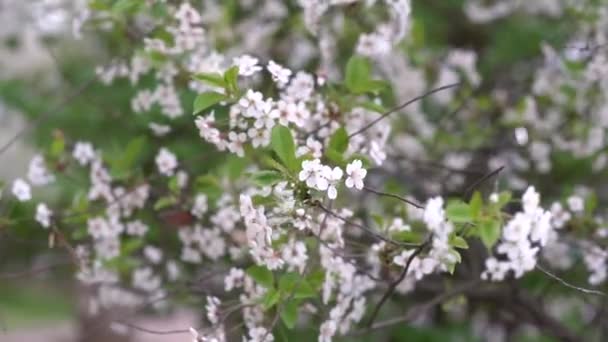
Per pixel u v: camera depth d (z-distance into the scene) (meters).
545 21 2.48
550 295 2.25
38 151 2.34
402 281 1.78
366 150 1.81
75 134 2.47
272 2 2.18
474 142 2.21
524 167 2.18
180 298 2.05
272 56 2.20
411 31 2.15
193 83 1.90
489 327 2.44
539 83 2.16
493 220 1.66
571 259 2.12
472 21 2.64
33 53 2.73
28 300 4.18
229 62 2.08
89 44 2.58
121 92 2.39
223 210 1.87
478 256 2.02
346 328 1.79
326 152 1.69
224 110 1.89
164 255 2.06
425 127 2.22
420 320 2.25
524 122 2.14
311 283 1.73
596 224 1.94
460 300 2.03
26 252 2.49
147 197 1.92
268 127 1.67
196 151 2.20
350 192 2.05
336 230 1.72
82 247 1.94
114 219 1.91
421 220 1.86
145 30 1.99
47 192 2.22
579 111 2.14
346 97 1.80
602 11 2.17
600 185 2.34
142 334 3.07
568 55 2.14
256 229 1.64
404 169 2.17
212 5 2.13
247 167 1.87
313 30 1.97
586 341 2.20
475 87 2.23
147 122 2.25
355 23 2.00
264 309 1.71
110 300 2.07
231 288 1.79
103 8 1.92
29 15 2.50
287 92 1.77
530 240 1.73
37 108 2.55
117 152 2.01
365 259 1.87
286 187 1.63
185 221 1.92
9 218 1.94
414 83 2.18
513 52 2.49
